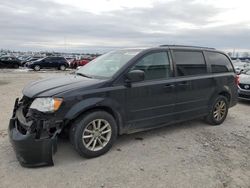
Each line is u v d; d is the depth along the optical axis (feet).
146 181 10.37
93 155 12.28
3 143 13.80
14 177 10.41
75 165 11.57
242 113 23.03
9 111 20.94
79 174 10.79
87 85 12.16
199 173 11.16
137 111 13.69
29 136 10.59
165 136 15.72
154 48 14.78
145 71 14.03
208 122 18.30
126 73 13.24
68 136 12.44
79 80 13.06
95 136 12.34
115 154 12.85
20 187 9.74
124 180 10.41
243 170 11.61
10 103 24.34
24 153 10.70
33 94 11.71
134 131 14.08
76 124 11.78
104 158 12.37
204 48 17.78
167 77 14.98
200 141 15.06
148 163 11.97
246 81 27.02
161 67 14.78
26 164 10.89
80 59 105.19
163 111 14.84
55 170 11.07
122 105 13.05
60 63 94.79
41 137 10.82
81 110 11.55
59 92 11.43
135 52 14.43
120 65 13.60
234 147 14.33
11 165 11.38
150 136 15.64
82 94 11.75
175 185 10.14
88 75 14.40
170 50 15.48
